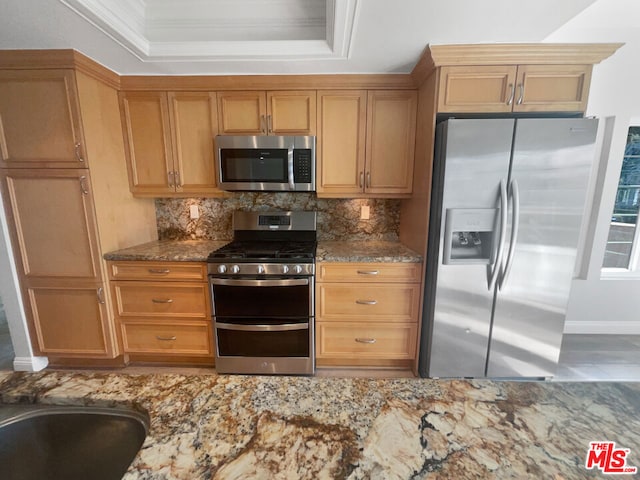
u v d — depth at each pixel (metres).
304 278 1.97
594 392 0.72
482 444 0.56
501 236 1.74
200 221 2.54
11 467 0.69
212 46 1.72
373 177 2.15
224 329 2.05
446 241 1.79
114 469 0.69
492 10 1.39
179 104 2.10
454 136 1.68
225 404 0.68
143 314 2.09
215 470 0.51
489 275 1.83
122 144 2.14
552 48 1.66
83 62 1.75
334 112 2.09
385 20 1.46
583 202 1.72
